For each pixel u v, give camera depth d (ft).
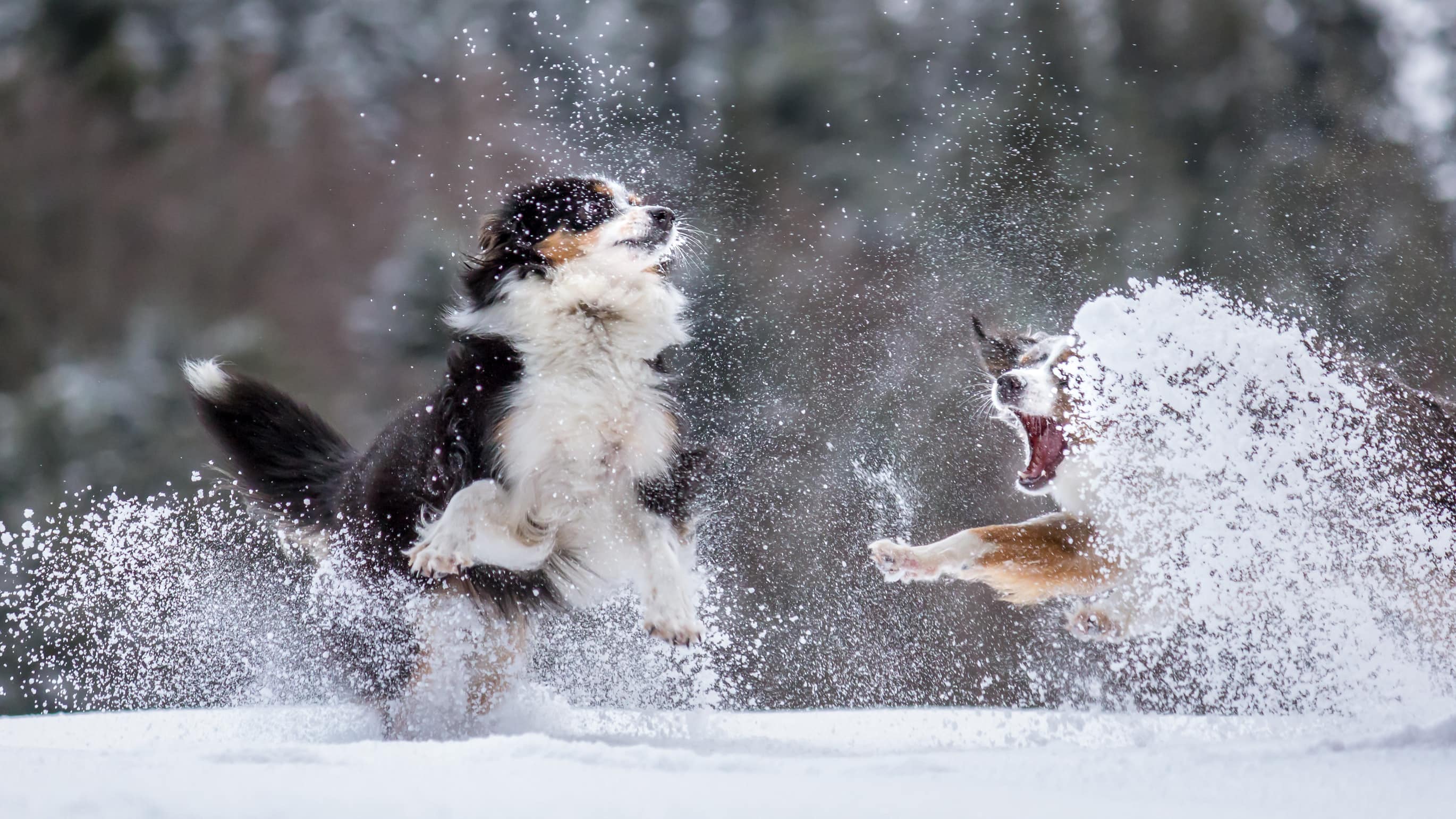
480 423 24.82
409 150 130.11
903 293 67.41
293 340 118.52
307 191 131.54
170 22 143.95
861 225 92.38
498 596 25.36
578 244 25.40
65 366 97.14
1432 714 23.22
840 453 50.57
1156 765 16.30
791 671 41.83
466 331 25.76
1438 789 14.39
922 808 13.16
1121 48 105.09
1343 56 107.86
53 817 12.25
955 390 53.42
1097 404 25.57
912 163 100.63
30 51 135.03
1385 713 23.79
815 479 49.03
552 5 137.90
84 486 79.10
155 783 14.15
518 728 25.13
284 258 128.77
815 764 16.52
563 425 24.90
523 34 137.59
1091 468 26.00
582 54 133.39
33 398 87.15
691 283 58.65
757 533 45.70
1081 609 26.09
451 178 127.65
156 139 135.03
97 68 134.21
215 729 25.59
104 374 92.84
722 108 116.88
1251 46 104.12
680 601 24.70
